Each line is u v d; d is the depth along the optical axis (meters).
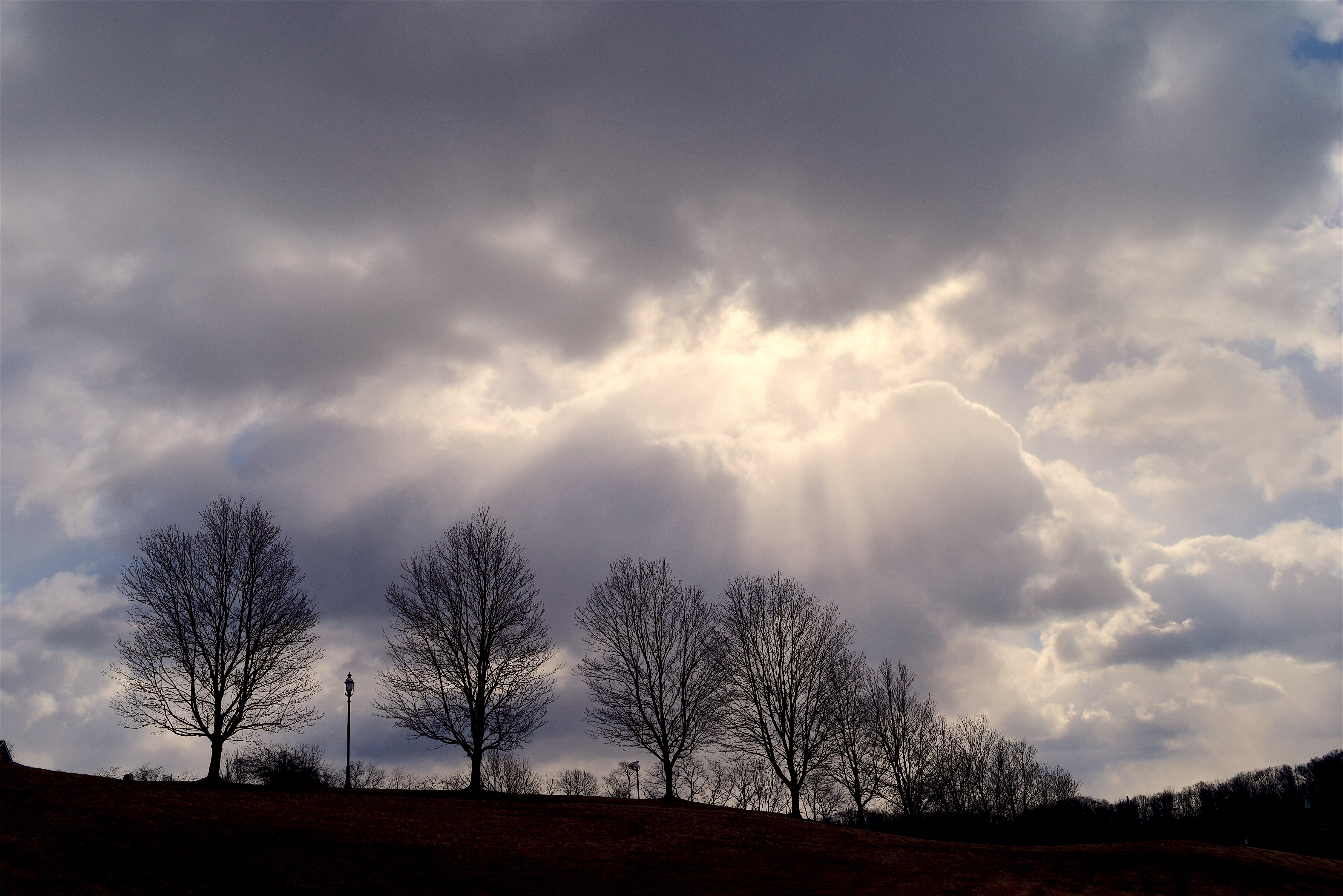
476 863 30.30
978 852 36.56
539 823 36.75
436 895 26.94
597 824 37.78
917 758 67.38
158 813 29.05
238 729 42.09
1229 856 33.81
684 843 36.09
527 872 30.17
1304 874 31.98
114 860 24.52
